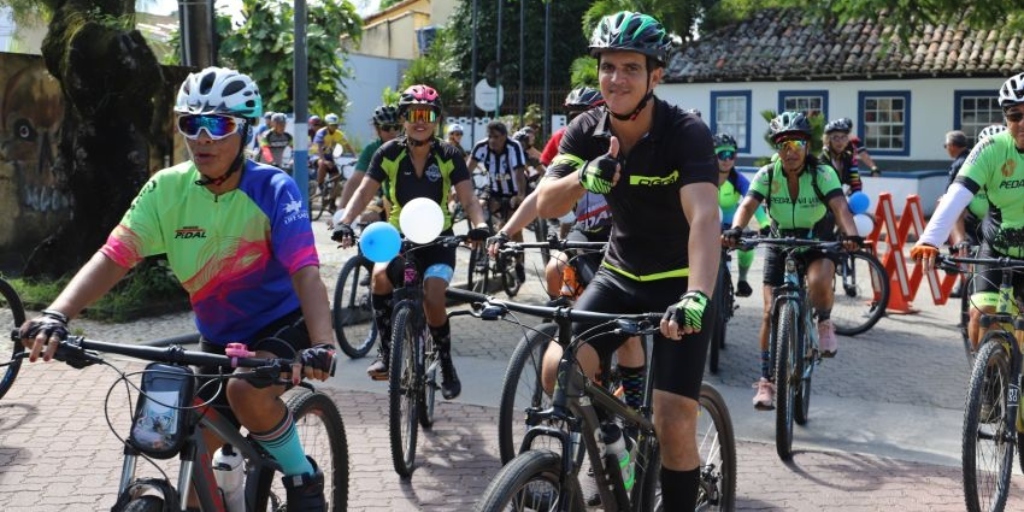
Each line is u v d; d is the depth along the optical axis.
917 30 15.47
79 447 5.78
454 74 35.56
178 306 9.80
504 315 3.44
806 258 7.01
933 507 5.14
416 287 5.66
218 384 3.40
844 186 12.80
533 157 14.31
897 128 23.92
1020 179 5.14
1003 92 5.07
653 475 3.91
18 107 12.30
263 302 3.56
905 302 10.98
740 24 26.55
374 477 5.45
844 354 8.87
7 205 12.30
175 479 5.33
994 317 5.08
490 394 7.14
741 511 5.05
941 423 6.68
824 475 5.63
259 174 3.44
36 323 3.02
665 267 3.84
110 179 10.23
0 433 6.00
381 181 6.36
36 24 11.97
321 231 16.20
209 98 3.25
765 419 6.72
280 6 23.39
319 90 23.88
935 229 5.05
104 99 10.07
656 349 3.70
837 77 24.02
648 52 3.52
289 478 3.56
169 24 19.70
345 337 8.10
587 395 3.53
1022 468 5.45
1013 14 16.27
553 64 34.91
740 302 11.46
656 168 3.65
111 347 3.00
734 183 9.17
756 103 24.97
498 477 3.10
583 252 5.98
